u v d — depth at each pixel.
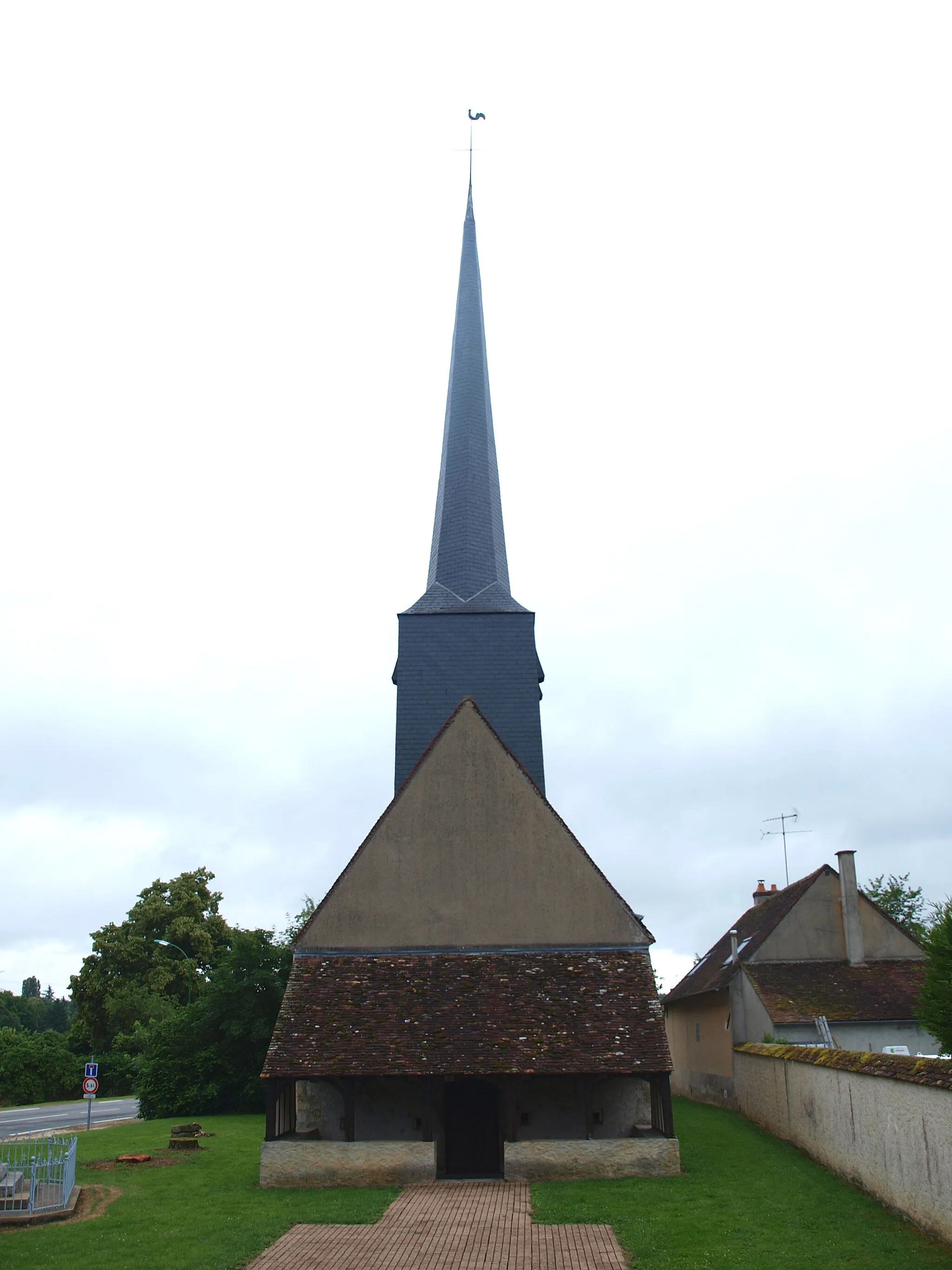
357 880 21.33
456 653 27.50
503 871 21.36
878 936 28.89
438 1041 18.98
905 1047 25.92
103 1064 51.47
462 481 32.22
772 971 27.94
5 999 92.56
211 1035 33.66
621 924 21.02
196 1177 18.91
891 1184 14.61
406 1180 18.08
